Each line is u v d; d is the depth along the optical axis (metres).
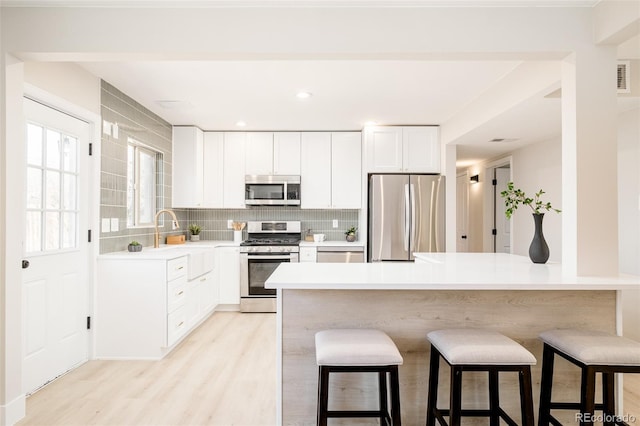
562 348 1.74
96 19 2.09
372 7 2.12
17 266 2.12
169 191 4.54
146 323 3.05
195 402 2.35
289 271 2.23
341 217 5.20
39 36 2.08
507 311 2.03
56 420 2.13
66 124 2.75
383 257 4.39
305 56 2.16
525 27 2.10
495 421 1.81
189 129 4.62
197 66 2.84
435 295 2.03
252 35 2.12
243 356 3.12
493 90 3.24
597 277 2.03
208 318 4.32
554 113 3.09
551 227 4.23
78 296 2.90
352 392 2.03
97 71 2.93
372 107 3.88
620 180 3.21
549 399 1.89
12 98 2.10
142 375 2.74
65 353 2.76
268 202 4.80
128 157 3.65
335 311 2.02
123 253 3.24
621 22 1.92
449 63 2.79
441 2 2.08
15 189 2.12
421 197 4.39
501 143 4.50
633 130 3.07
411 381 2.03
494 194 5.87
